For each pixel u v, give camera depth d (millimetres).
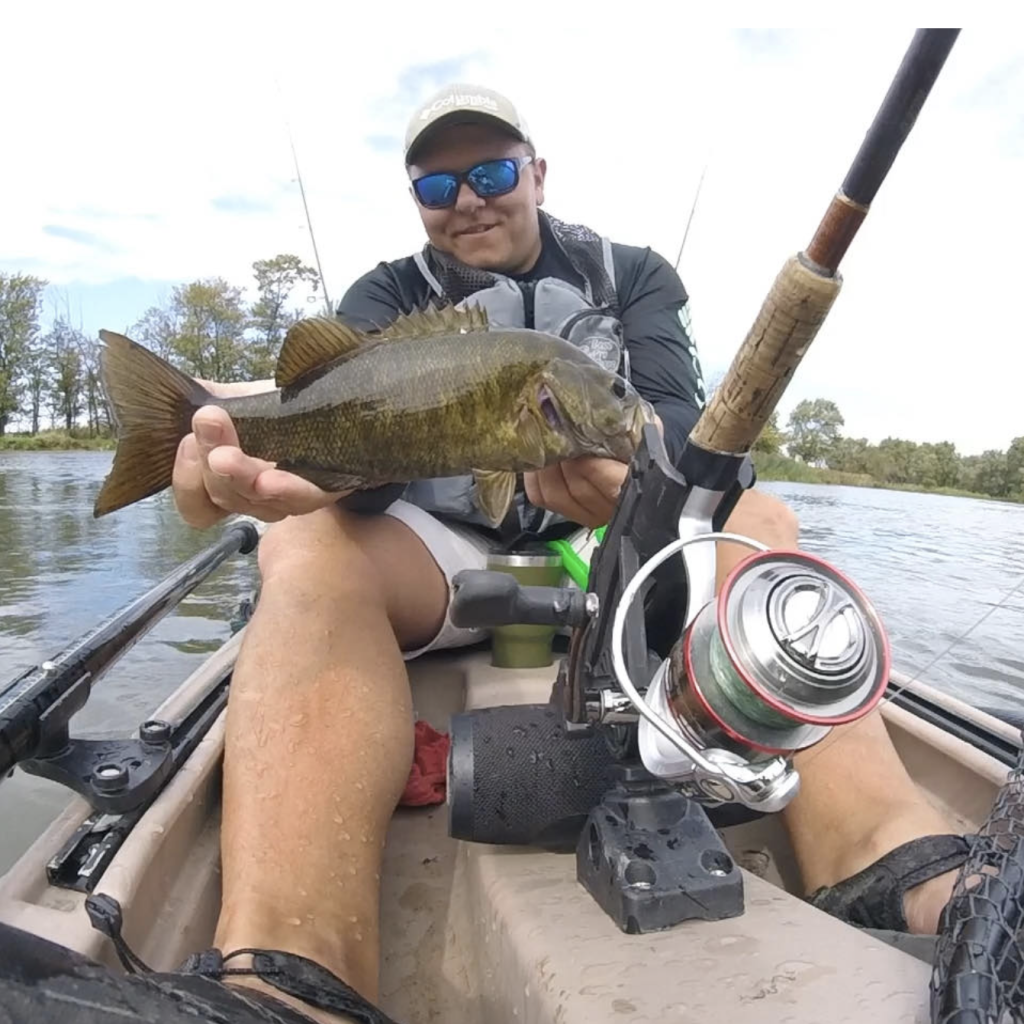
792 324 354
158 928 493
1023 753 440
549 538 882
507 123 849
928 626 1909
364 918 484
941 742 672
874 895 495
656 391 864
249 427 679
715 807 494
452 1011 497
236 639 924
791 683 334
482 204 867
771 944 389
